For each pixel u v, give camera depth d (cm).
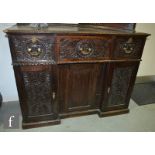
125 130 162
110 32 144
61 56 137
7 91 185
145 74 275
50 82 145
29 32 120
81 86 162
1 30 157
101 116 179
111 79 164
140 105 210
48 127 160
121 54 155
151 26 236
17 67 130
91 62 148
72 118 175
